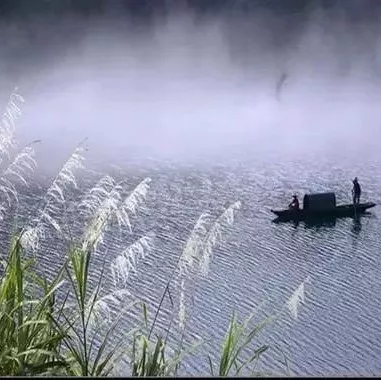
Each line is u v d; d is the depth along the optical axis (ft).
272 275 165.68
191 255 33.94
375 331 133.08
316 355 121.19
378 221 219.61
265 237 197.16
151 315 120.57
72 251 31.42
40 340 30.01
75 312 33.06
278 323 131.34
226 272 163.63
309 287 159.43
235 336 31.27
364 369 117.50
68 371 28.63
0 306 29.86
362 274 170.50
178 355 31.22
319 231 208.33
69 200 208.13
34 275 32.60
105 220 33.04
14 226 41.83
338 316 141.38
